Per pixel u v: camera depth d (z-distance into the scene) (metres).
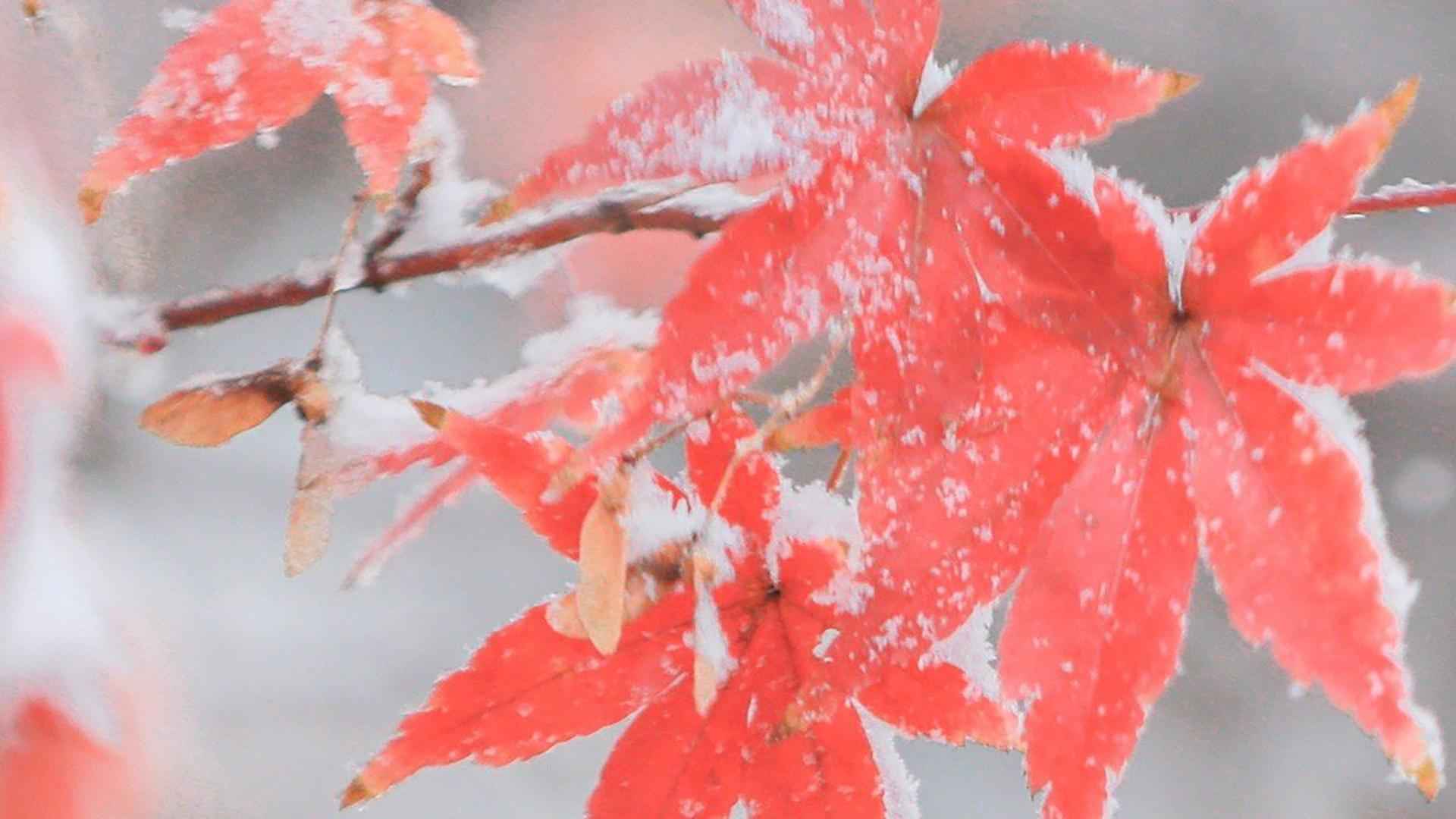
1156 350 0.41
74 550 0.42
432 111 0.41
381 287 0.42
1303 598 0.42
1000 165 0.41
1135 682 0.42
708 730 0.42
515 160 0.42
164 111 0.41
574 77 0.42
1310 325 0.41
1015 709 0.42
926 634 0.41
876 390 0.41
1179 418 0.41
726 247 0.40
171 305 0.42
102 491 0.42
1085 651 0.42
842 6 0.41
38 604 0.42
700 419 0.42
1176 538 0.42
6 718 0.42
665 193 0.41
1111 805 0.42
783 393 0.42
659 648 0.42
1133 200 0.41
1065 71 0.41
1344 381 0.41
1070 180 0.41
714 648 0.41
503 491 0.41
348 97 0.41
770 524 0.42
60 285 0.41
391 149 0.41
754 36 0.41
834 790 0.42
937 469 0.41
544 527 0.41
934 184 0.41
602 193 0.41
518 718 0.42
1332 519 0.41
